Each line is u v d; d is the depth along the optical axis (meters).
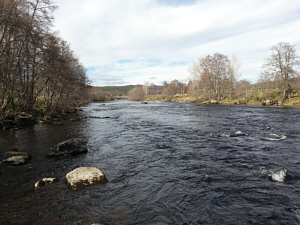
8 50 19.20
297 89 55.19
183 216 5.08
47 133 16.50
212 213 5.19
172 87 122.94
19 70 21.23
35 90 31.52
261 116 26.58
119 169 8.45
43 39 22.52
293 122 20.80
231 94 73.31
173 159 9.66
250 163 8.86
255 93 66.00
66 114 33.66
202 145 12.16
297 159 9.26
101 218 5.03
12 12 19.03
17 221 4.90
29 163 9.29
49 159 9.86
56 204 5.70
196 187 6.68
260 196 5.99
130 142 13.29
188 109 42.56
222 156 9.95
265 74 53.94
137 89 127.62
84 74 40.62
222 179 7.25
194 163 9.03
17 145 12.59
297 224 4.64
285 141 12.73
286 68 48.94
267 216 4.99
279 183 6.83
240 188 6.53
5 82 19.22
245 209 5.34
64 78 26.38
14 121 20.09
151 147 11.95
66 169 8.53
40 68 23.77
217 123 21.27
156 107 52.38
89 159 9.83
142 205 5.62
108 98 131.50
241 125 19.55
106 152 11.00
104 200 5.91
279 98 52.47
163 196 6.12
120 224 4.77
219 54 69.00
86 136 15.32
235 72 68.75
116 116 30.73
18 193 6.40
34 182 7.25
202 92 73.12
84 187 6.71
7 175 7.89
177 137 14.62
